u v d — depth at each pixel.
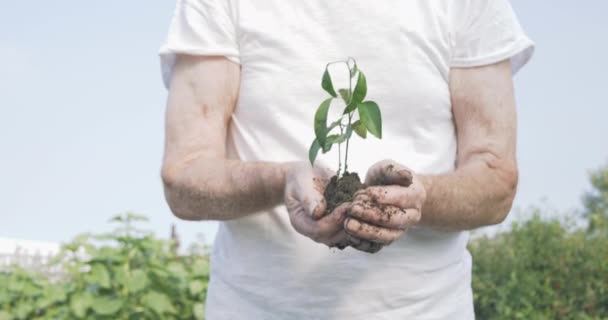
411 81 2.05
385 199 1.59
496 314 7.10
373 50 2.05
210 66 2.12
